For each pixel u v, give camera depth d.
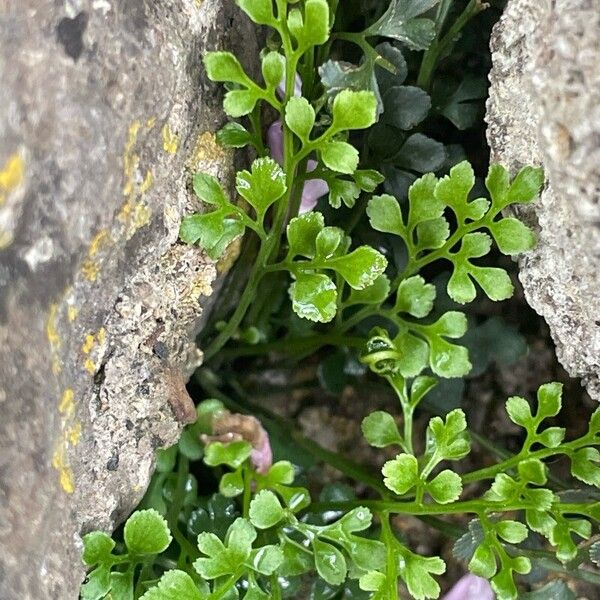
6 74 0.09
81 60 0.10
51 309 0.10
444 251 0.13
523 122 0.12
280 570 0.12
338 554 0.12
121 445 0.12
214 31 0.12
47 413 0.10
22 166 0.09
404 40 0.12
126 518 0.13
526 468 0.12
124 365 0.12
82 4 0.10
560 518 0.12
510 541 0.12
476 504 0.12
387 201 0.13
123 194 0.10
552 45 0.10
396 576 0.12
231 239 0.12
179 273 0.12
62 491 0.10
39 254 0.10
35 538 0.10
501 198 0.12
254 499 0.12
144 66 0.10
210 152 0.12
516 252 0.12
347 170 0.11
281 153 0.13
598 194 0.10
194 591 0.11
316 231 0.12
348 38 0.13
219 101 0.12
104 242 0.10
